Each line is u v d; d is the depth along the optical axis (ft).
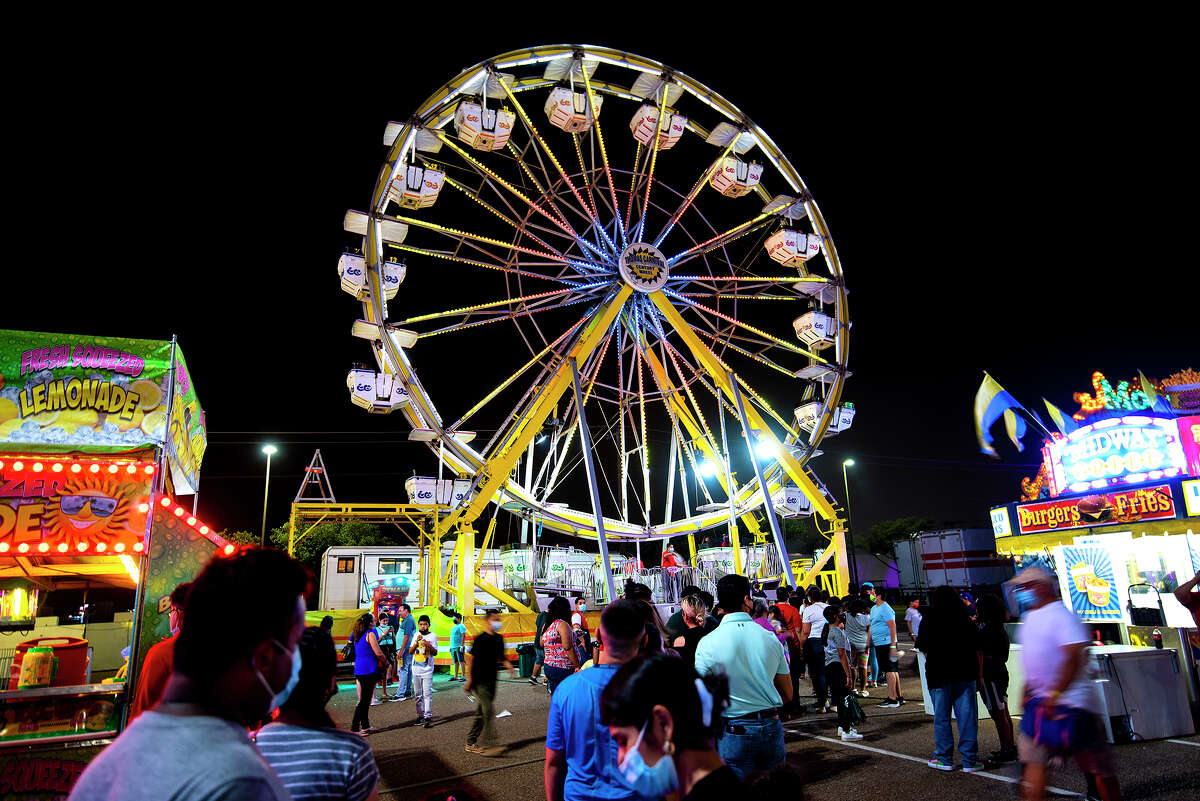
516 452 75.00
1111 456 45.44
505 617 66.54
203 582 5.72
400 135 72.54
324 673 8.82
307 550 152.25
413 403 71.10
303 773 7.93
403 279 74.43
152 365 21.54
